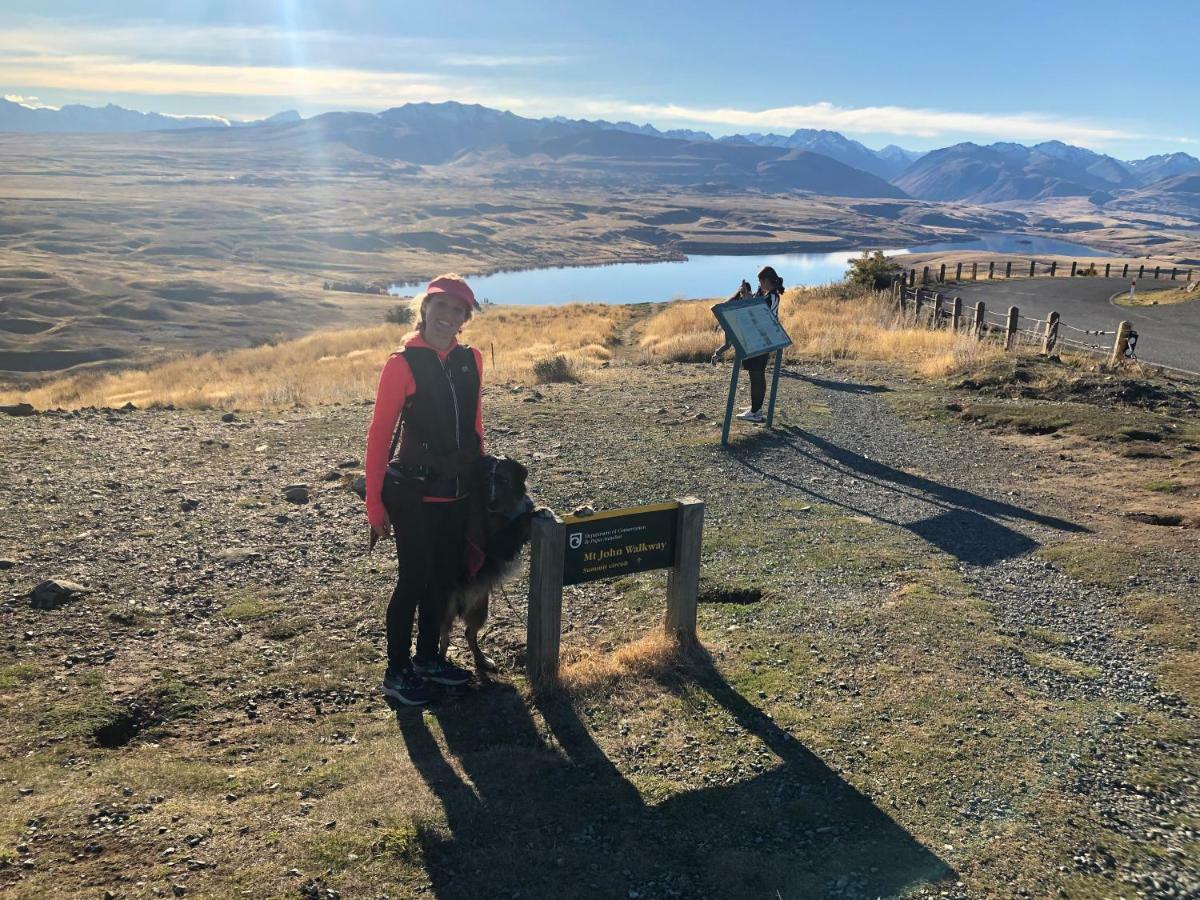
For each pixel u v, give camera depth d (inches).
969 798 137.0
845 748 151.9
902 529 284.8
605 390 555.8
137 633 202.1
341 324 2908.5
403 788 140.9
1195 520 289.1
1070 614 214.2
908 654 188.5
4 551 247.8
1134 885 117.3
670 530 187.0
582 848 126.2
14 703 166.4
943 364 602.5
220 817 131.6
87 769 144.6
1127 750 151.6
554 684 175.3
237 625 208.7
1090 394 503.5
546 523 169.0
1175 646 194.2
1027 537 276.4
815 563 249.6
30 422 439.2
